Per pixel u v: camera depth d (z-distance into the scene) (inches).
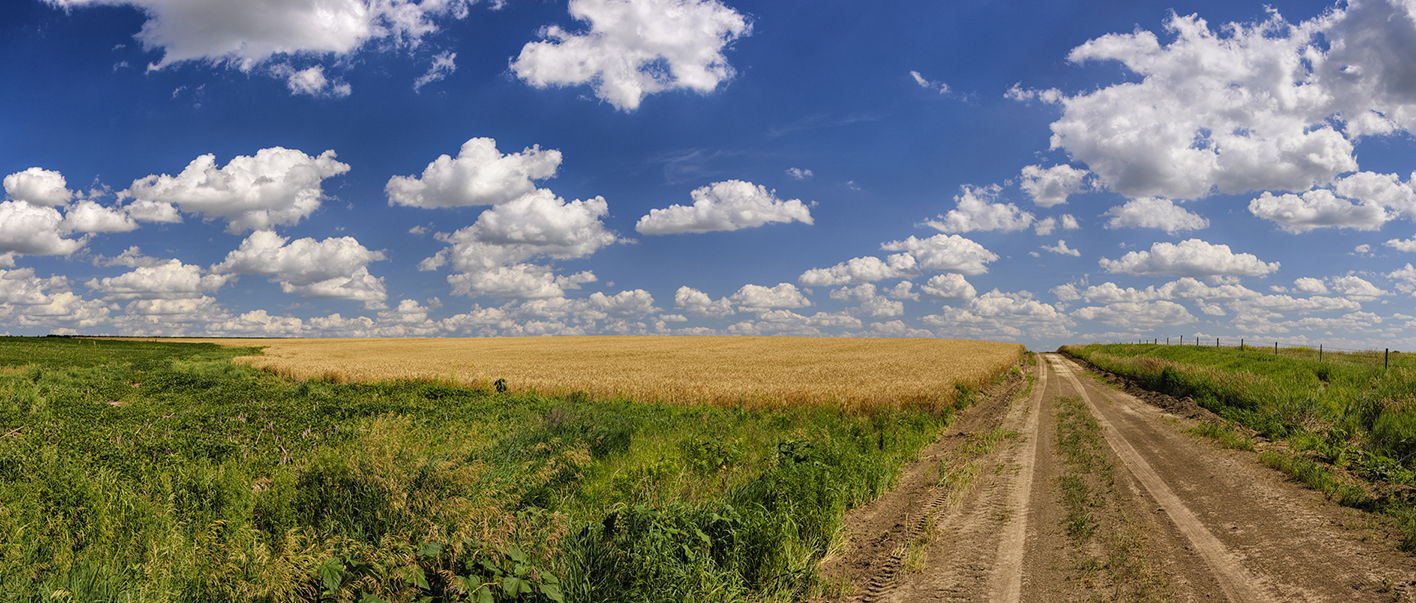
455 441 405.1
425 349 2942.9
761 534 231.6
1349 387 730.8
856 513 326.3
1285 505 320.8
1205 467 421.4
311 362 1673.2
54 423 458.9
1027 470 423.2
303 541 209.9
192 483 275.9
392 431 299.9
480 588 161.6
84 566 189.8
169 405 673.0
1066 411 772.0
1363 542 260.7
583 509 297.0
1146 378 1170.6
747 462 431.2
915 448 529.0
